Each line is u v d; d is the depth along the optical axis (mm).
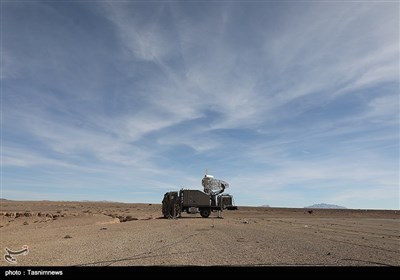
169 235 21859
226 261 12625
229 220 44281
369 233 26703
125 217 49844
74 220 40031
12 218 42656
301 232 25906
